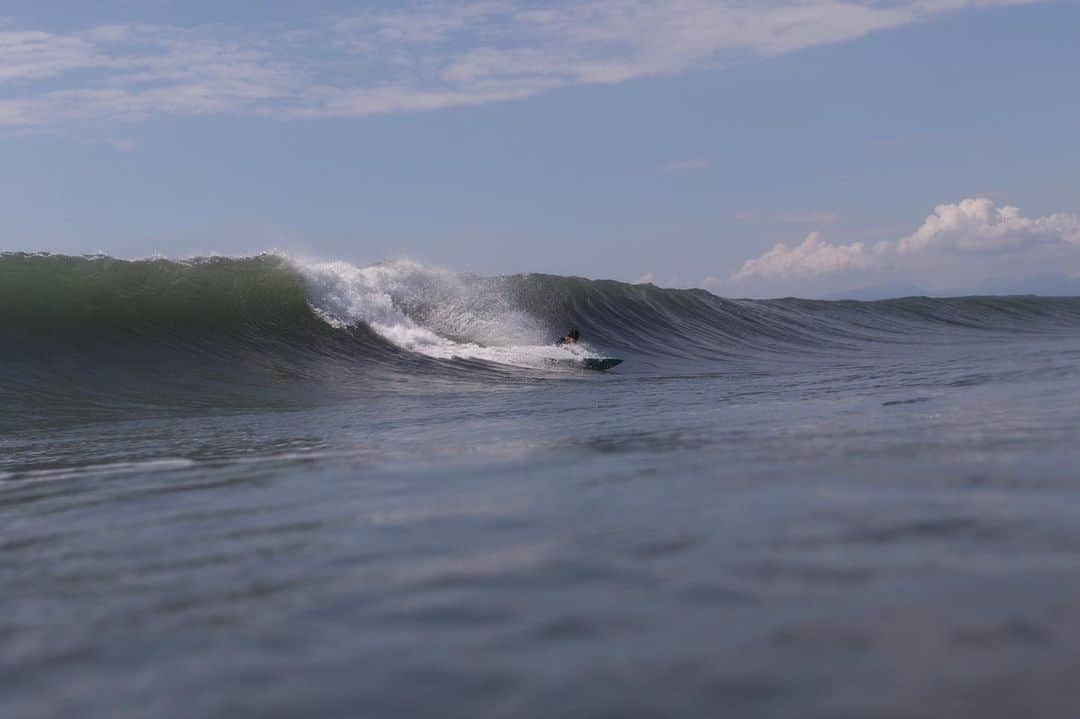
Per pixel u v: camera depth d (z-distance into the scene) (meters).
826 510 3.62
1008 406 7.40
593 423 8.50
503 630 2.40
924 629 2.23
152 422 11.21
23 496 5.64
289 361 17.66
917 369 15.09
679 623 2.37
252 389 15.13
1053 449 4.95
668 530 3.44
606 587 2.73
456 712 1.91
